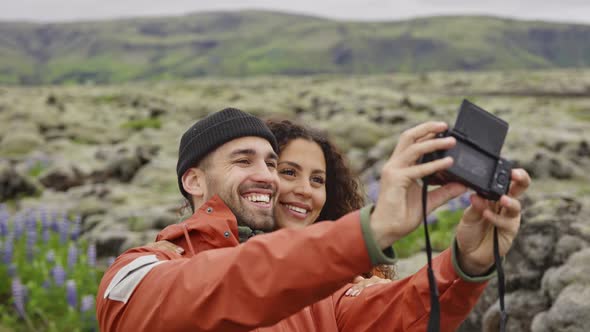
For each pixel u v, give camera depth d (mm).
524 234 7137
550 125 35156
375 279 3809
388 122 37000
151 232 12453
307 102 57531
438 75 159000
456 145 2514
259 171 3326
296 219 4105
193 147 3412
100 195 17625
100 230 13305
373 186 13695
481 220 2855
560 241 6879
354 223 2379
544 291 6633
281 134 4141
